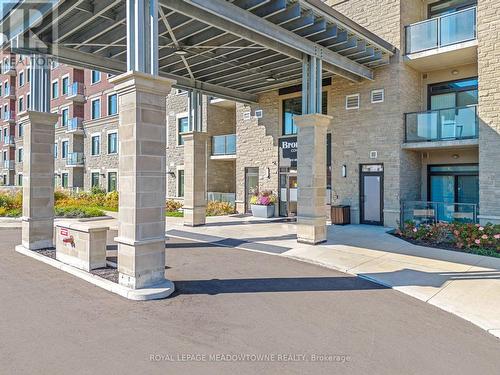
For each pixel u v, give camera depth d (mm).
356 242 9930
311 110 9945
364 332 4336
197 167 13438
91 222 15031
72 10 8031
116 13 8422
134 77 5625
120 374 3348
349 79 12766
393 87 12570
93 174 28328
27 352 3756
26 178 8953
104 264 7027
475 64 12555
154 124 5930
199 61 11336
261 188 16609
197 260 8078
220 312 4941
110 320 4621
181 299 5465
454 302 5375
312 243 9609
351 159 13633
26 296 5531
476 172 12555
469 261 7789
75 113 30016
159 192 5996
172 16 8664
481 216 10625
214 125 20219
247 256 8508
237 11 7902
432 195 13555
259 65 11836
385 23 12781
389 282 6344
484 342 4094
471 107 11305
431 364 3582
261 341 4062
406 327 4492
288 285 6234
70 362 3559
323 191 9938
